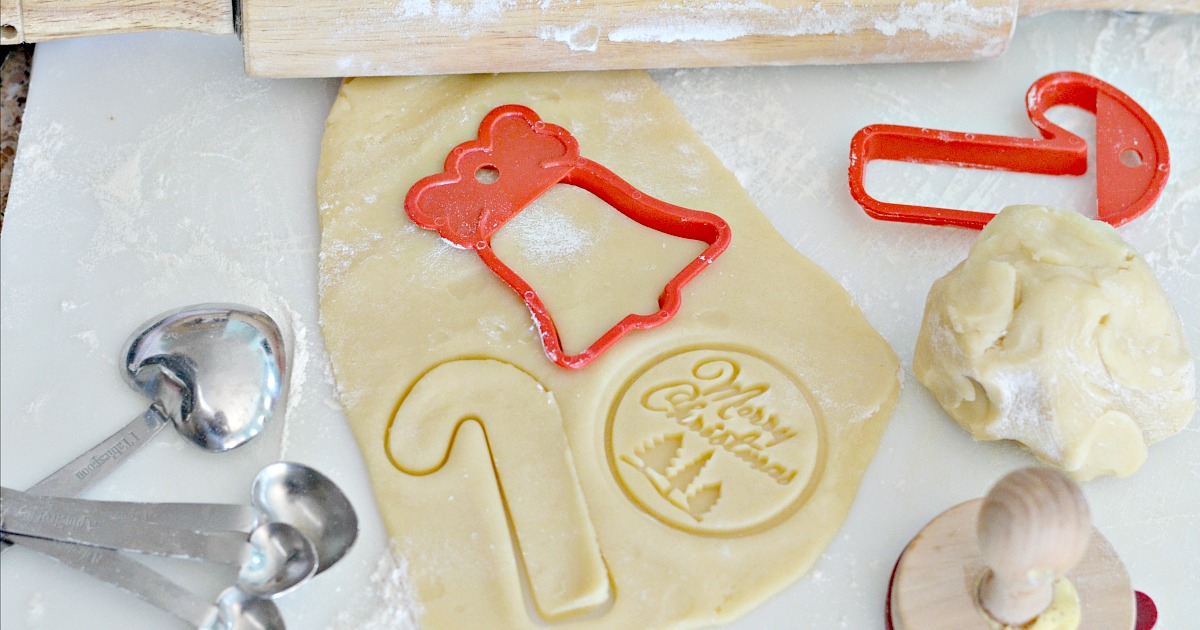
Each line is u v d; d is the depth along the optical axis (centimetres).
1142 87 81
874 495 70
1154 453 71
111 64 80
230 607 66
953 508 68
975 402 70
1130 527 70
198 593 68
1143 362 69
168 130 78
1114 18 83
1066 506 61
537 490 69
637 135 78
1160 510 70
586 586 67
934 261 76
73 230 75
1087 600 66
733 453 70
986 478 71
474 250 74
